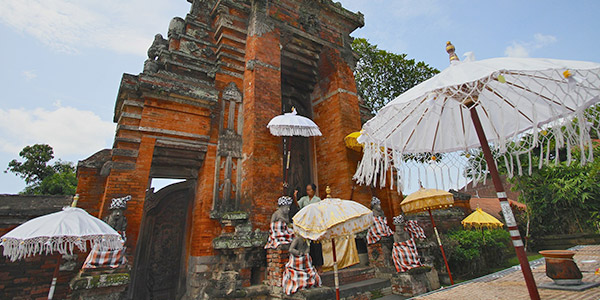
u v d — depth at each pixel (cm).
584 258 780
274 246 740
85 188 870
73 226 473
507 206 337
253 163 918
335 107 1267
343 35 1430
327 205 563
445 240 1153
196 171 1027
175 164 973
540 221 1784
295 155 1288
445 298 430
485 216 1333
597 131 329
